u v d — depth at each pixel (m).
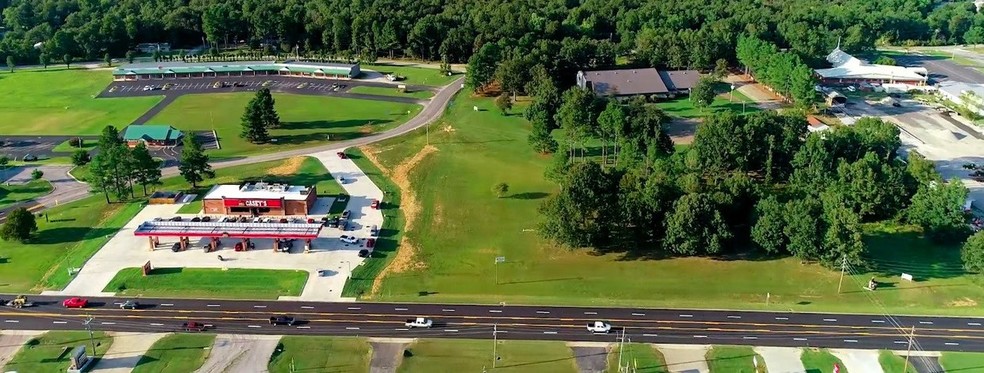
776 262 170.38
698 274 166.38
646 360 137.25
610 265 171.12
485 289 162.50
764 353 139.00
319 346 141.88
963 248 163.38
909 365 135.00
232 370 135.00
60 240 186.50
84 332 146.38
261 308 155.00
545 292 160.88
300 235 176.25
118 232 190.50
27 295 160.25
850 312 151.50
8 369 134.75
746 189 179.12
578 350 140.50
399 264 173.75
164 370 134.88
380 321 150.25
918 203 180.25
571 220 169.50
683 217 166.25
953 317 149.25
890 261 170.62
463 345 142.12
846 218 163.25
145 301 157.62
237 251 179.62
